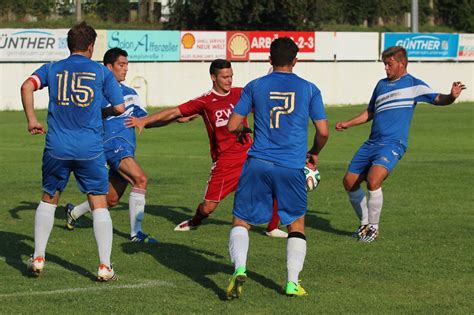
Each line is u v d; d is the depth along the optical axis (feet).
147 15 304.50
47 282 44.16
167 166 101.81
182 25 293.02
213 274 46.11
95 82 43.86
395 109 57.36
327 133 42.04
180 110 56.24
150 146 130.62
